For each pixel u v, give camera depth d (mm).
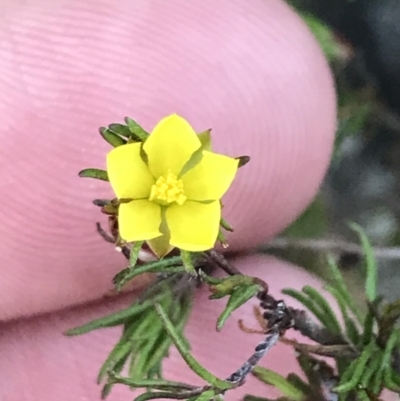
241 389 74
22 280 74
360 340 53
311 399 53
